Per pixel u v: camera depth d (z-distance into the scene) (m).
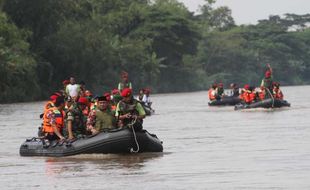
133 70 188.25
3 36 130.12
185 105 105.50
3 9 142.62
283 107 83.94
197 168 31.44
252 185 26.36
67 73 153.75
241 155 35.81
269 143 41.53
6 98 124.62
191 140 45.50
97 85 165.62
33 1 142.88
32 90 133.38
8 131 56.47
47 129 38.19
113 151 36.41
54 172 31.61
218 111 83.06
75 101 38.44
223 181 27.55
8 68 124.19
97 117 37.50
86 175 30.31
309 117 65.94
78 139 36.81
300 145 39.72
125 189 26.55
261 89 83.12
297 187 25.53
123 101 37.12
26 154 38.19
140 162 33.88
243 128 54.34
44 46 147.25
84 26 155.88
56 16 147.62
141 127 37.06
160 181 28.08
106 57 160.25
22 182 29.17
